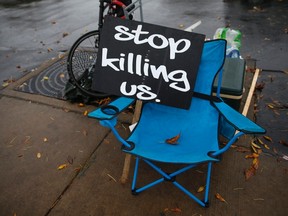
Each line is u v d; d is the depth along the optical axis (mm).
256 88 3549
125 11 3314
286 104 3275
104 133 2982
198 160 1863
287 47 4578
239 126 1819
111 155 2699
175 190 2322
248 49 4609
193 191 2314
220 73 2342
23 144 2891
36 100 3559
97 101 3465
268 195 2246
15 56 5008
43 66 4418
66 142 2891
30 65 4645
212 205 2191
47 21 6668
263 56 4359
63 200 2285
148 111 2467
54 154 2750
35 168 2602
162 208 2184
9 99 3613
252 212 2131
